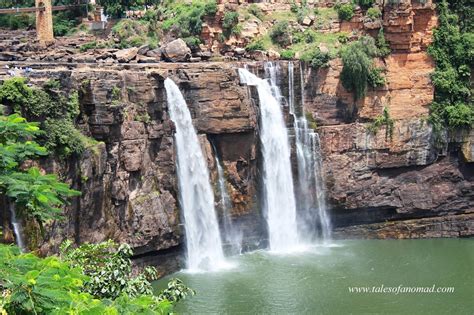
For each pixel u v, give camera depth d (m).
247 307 39.78
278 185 54.00
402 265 48.38
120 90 43.50
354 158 56.19
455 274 46.31
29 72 39.66
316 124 56.91
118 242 43.22
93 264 24.86
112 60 55.62
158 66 50.91
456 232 56.53
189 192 48.78
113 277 23.17
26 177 20.02
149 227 45.00
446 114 56.34
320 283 44.19
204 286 43.66
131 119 44.25
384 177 56.75
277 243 53.56
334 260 49.75
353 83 56.16
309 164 55.78
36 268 16.41
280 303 40.44
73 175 38.97
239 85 51.44
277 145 53.94
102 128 41.66
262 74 54.69
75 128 39.84
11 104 35.97
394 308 39.94
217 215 50.91
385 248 53.09
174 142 48.00
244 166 52.25
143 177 45.47
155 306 19.25
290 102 56.25
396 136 56.22
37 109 37.00
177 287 24.23
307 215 55.56
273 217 53.56
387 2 56.78
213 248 50.12
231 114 50.41
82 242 40.03
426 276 45.91
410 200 56.53
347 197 56.00
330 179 55.75
